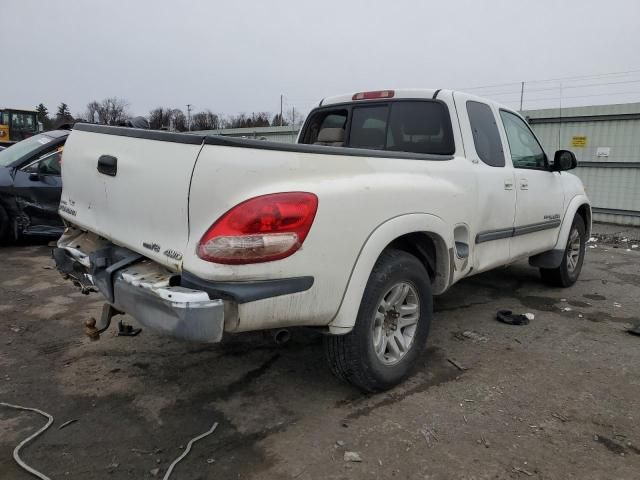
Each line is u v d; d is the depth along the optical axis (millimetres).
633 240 10250
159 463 2453
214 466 2436
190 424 2795
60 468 2404
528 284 5965
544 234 5090
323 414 2910
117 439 2643
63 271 3430
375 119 4359
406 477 2375
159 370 3441
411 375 3418
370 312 2900
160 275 2602
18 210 7184
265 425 2793
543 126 13727
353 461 2480
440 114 3936
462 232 3697
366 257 2771
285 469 2422
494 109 4398
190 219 2404
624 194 12547
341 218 2625
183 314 2291
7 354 3650
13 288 5266
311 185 2535
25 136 26656
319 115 4848
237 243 2291
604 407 3035
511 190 4289
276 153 2447
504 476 2387
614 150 12570
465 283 5961
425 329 3359
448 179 3533
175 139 2473
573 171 13320
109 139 2959
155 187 2559
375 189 2840
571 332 4332
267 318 2441
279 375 3396
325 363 3590
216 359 3625
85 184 3189
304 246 2471
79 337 3975
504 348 3936
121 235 2867
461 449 2588
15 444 2584
